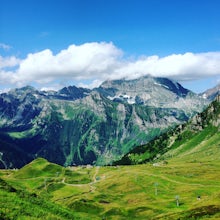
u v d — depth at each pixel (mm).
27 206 62344
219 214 109500
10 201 61406
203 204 127250
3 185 74625
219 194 137375
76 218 74000
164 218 122750
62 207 80375
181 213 123312
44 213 61938
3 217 50625
